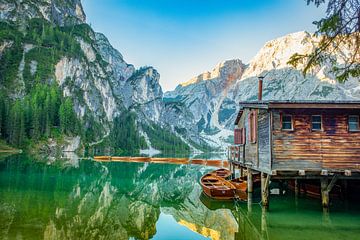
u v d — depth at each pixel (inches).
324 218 685.9
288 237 552.4
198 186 1379.2
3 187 1003.9
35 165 1940.2
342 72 382.9
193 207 906.7
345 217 691.4
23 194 900.6
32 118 4124.0
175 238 587.8
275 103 703.1
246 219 689.0
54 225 597.6
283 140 708.7
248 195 870.4
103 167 2129.7
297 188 953.5
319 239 538.3
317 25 358.0
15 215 652.7
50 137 4320.9
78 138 4972.9
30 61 5964.6
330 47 366.9
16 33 6299.2
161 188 1294.3
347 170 681.6
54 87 5447.8
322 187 729.6
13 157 2630.4
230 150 1381.6
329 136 712.4
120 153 5762.8
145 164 2610.7
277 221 668.1
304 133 712.4
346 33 344.8
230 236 603.8
